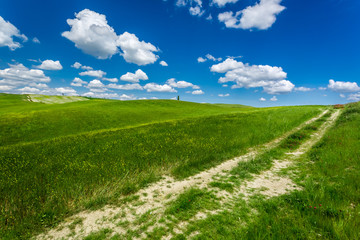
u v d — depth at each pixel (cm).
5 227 440
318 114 2886
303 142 1259
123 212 500
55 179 702
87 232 422
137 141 1345
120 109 4594
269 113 3095
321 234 353
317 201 473
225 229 400
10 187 640
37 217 468
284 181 666
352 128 1327
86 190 623
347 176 598
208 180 704
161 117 3938
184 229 413
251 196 557
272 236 351
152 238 390
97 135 1778
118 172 758
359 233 339
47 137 2233
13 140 2070
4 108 4906
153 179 713
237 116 2830
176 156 973
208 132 1605
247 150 1136
